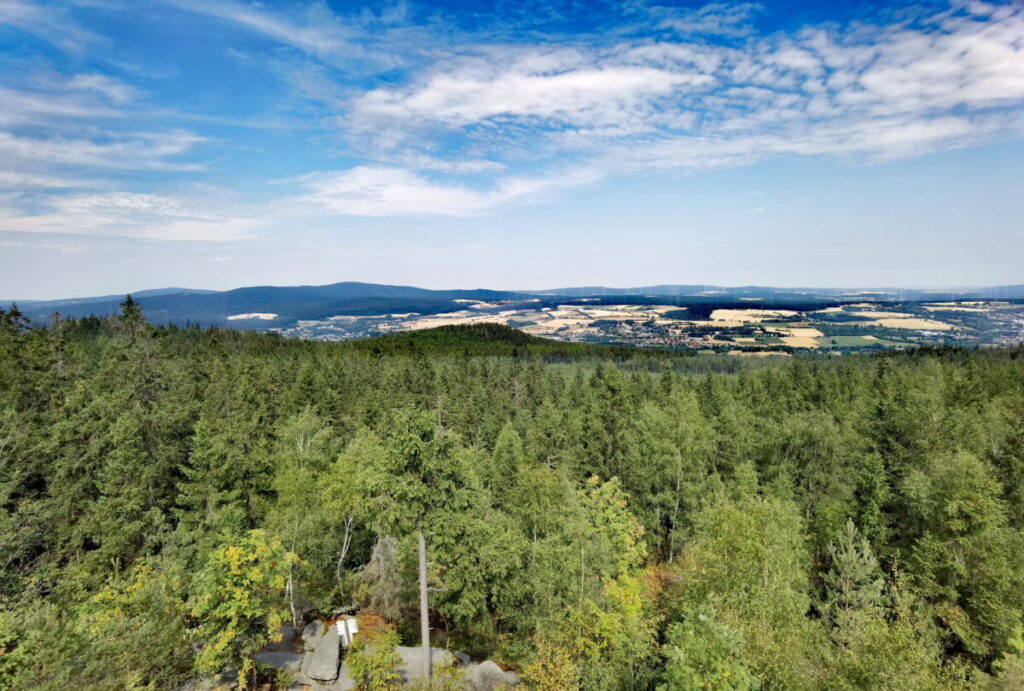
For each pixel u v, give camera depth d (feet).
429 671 84.38
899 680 61.52
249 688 78.89
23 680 47.44
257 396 241.35
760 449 180.14
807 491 157.07
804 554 122.42
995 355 398.21
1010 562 102.12
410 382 329.52
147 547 116.06
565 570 95.76
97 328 388.78
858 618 73.97
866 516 128.36
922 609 103.40
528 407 306.76
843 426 181.16
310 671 82.99
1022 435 137.39
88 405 143.33
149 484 129.49
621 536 127.54
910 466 146.10
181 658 72.18
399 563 112.68
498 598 98.53
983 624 101.09
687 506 156.66
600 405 228.84
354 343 646.74
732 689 62.08
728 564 97.86
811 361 451.94
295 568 104.17
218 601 74.08
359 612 112.78
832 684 66.13
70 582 90.58
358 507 115.96
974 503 107.14
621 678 84.02
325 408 251.39
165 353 301.02
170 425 150.00
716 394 262.06
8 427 110.52
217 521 116.06
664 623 111.55
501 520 113.09
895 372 316.19
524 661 91.15
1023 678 75.10
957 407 184.34
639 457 164.66
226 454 135.03
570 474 173.37
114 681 53.67
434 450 85.76
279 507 122.52
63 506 113.39
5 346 189.78
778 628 83.25
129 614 73.31
